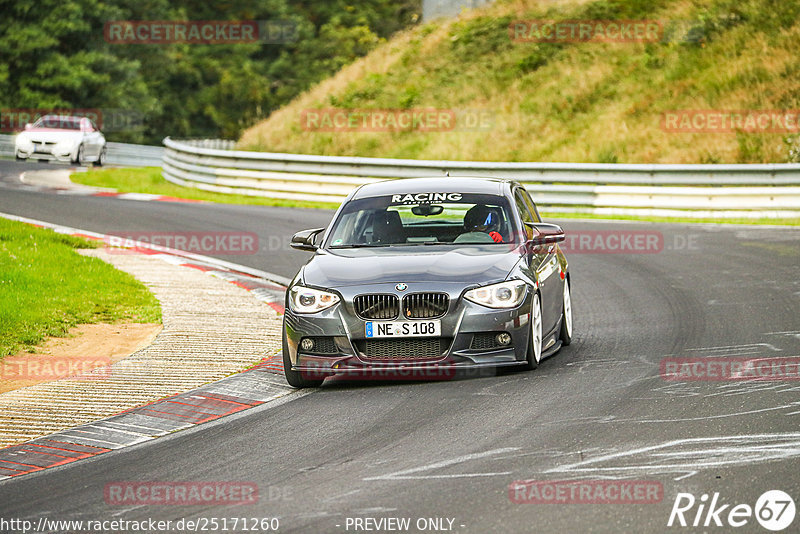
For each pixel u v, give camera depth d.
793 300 43.06
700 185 82.62
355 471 21.69
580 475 20.58
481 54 126.69
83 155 125.94
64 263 50.94
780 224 75.62
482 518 18.25
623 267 55.47
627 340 36.22
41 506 20.34
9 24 198.00
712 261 56.28
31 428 26.70
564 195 86.00
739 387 28.02
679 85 108.12
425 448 23.23
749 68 106.44
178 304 44.78
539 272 32.69
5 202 81.62
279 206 88.44
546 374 30.91
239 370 33.12
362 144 114.62
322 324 30.17
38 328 38.31
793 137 94.56
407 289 29.97
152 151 156.38
